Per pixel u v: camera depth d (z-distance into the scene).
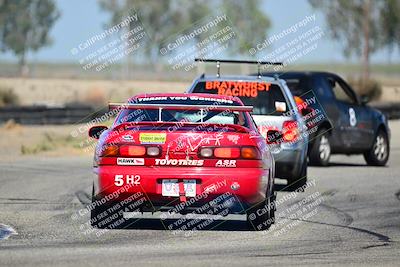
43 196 44.06
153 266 25.97
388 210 40.59
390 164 68.81
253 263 26.88
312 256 28.44
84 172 57.16
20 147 80.62
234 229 34.28
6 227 33.81
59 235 32.09
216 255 28.23
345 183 51.88
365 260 27.86
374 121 65.75
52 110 112.69
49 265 25.86
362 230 34.53
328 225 35.75
